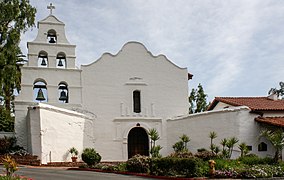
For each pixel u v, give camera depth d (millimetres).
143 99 34188
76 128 28922
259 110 28375
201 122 30516
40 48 31766
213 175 18156
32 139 25469
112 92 33312
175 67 35594
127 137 33094
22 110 30203
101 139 32281
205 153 25078
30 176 17703
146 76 34625
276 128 27312
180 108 35000
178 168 18797
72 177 17906
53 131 26312
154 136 31297
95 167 23141
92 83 32781
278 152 24328
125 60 34188
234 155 27266
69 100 31797
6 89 30484
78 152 28625
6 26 28906
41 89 31641
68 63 32312
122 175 19891
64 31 32781
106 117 32781
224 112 28812
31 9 29891
